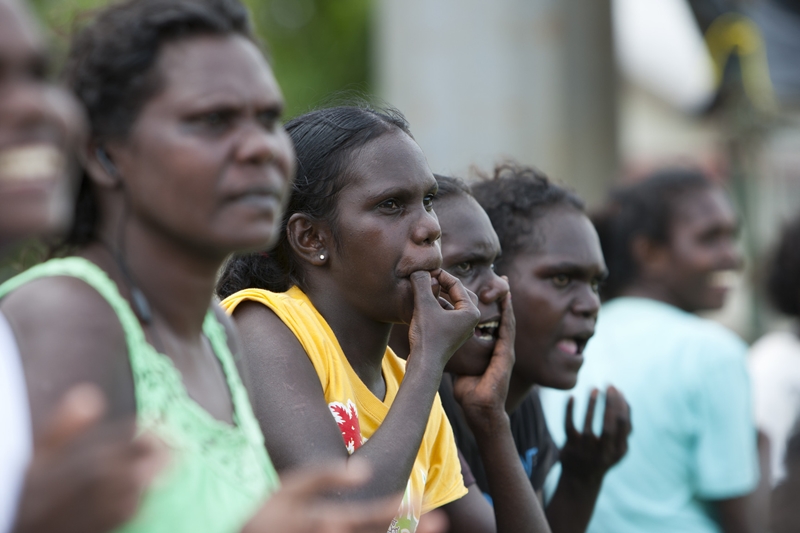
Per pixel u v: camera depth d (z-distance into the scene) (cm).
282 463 583
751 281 2900
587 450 858
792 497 1109
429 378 603
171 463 402
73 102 439
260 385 603
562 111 2231
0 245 388
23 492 351
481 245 764
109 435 368
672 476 1106
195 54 444
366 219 644
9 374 396
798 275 1377
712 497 1104
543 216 874
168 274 462
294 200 670
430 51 2208
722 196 1353
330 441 588
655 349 1134
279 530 404
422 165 665
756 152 3341
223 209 440
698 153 3797
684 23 3716
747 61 3022
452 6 2200
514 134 2211
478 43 2200
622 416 853
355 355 666
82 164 449
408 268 643
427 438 689
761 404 1306
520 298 859
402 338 797
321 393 615
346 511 449
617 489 1094
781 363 1317
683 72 3688
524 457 914
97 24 452
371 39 3644
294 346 621
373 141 659
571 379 870
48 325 414
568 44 2241
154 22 442
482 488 834
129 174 446
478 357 730
